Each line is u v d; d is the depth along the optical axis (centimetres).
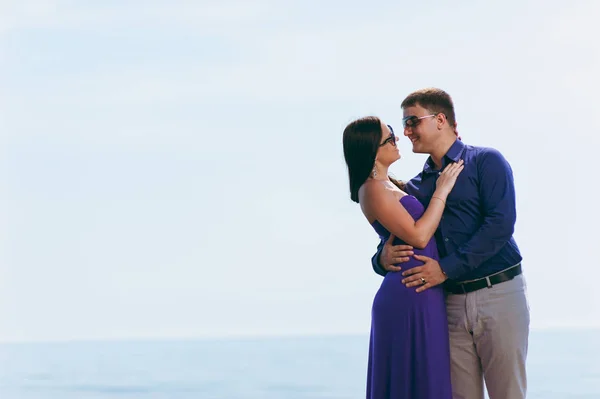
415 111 360
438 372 345
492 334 345
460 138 364
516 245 352
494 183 346
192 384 1244
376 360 356
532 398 980
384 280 360
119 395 1141
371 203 351
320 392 1124
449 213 354
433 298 348
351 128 358
